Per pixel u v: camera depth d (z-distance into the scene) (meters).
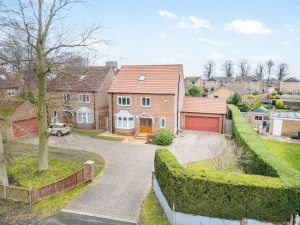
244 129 23.55
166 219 13.01
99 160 21.92
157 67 32.56
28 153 23.25
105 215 13.48
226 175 11.96
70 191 16.12
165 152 15.34
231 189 11.28
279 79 134.62
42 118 18.09
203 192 11.68
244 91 68.38
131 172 19.30
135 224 12.74
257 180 11.41
